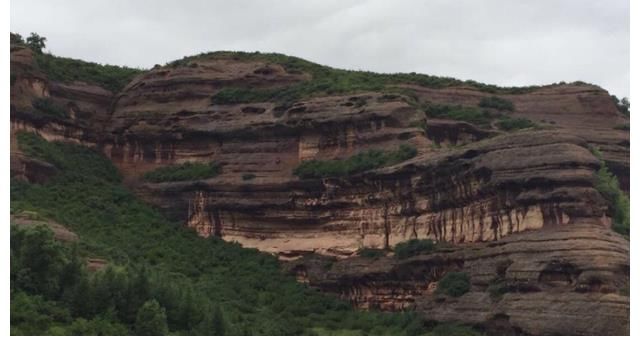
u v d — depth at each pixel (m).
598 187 94.19
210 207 124.12
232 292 109.25
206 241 122.25
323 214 115.94
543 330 84.75
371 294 106.88
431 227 105.06
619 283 85.12
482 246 97.44
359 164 113.75
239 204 121.75
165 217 126.75
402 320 98.75
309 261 113.62
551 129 109.94
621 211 99.44
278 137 125.50
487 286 93.50
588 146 107.38
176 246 120.06
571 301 84.69
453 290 96.12
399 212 108.88
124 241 116.69
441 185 104.50
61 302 85.00
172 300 89.38
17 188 119.12
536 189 94.25
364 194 112.69
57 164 127.62
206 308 93.44
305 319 103.81
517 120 124.62
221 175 125.81
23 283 84.81
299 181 117.88
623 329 81.81
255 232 120.88
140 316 84.00
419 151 111.25
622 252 87.56
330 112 121.44
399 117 116.69
